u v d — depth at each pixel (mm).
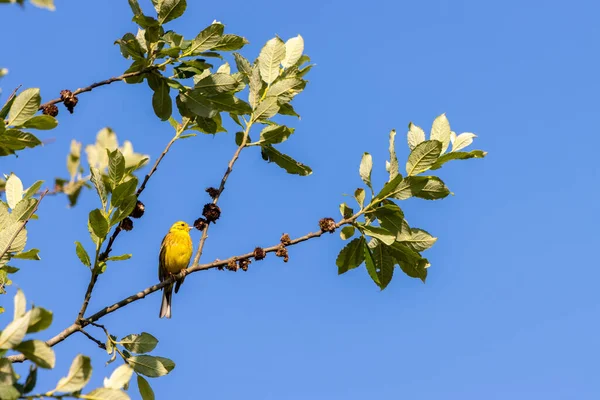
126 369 7344
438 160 10266
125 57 9992
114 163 8969
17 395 6078
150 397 9367
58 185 8391
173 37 10328
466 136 10586
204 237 10367
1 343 6070
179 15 9852
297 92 11258
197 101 10211
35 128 7961
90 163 8953
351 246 10727
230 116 11367
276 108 11078
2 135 7719
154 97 10219
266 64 11320
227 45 10195
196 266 10000
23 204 8438
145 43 10195
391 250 10641
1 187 9016
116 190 9031
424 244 10352
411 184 10078
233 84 10195
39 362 6211
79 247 9156
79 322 9195
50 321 6371
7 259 8250
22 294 6395
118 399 6738
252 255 10078
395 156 10195
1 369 6098
